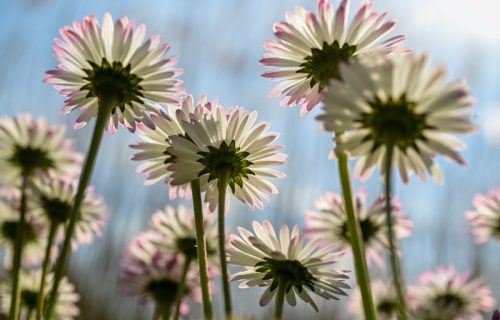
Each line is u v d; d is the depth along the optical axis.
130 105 0.25
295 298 0.24
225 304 0.22
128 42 0.25
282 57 0.24
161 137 0.25
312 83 0.24
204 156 0.24
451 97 0.22
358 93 0.22
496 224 0.32
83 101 0.25
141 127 0.25
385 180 0.22
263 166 0.24
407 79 0.22
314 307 0.24
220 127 0.24
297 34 0.24
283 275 0.24
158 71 0.25
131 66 0.25
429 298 0.32
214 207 0.25
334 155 0.23
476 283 0.32
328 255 0.24
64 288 0.31
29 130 0.31
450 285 0.32
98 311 0.53
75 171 0.31
